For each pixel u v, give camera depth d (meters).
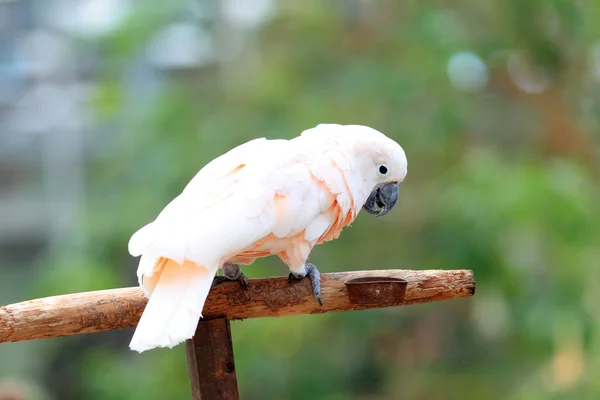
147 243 4.10
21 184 15.62
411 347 12.34
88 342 13.26
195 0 11.66
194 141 10.64
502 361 12.10
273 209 4.39
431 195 10.78
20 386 9.62
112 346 13.23
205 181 4.43
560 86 11.50
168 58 12.14
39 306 4.38
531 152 11.47
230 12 11.80
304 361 11.12
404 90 10.45
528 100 11.63
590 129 11.54
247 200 4.30
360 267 10.85
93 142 15.03
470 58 11.25
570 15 10.85
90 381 12.30
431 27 10.74
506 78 11.54
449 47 10.71
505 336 11.77
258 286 4.70
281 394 11.00
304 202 4.54
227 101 10.90
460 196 10.45
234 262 4.64
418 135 10.45
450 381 12.02
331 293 4.80
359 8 11.15
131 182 11.28
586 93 11.53
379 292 4.77
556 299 10.55
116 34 11.55
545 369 11.09
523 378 11.68
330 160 4.76
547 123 11.59
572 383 10.78
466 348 12.36
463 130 10.92
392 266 10.74
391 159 5.00
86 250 11.76
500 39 11.05
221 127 10.58
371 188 5.08
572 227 10.16
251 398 10.95
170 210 4.29
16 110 15.55
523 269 10.68
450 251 10.44
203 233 4.09
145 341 3.82
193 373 4.60
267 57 11.22
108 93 11.59
